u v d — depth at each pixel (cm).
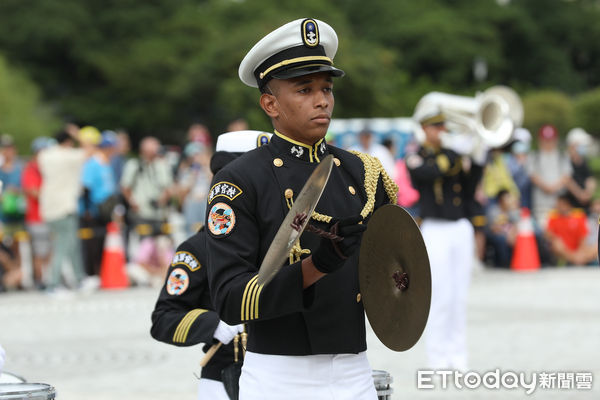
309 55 722
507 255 3441
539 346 1961
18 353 2020
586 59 15962
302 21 723
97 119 11631
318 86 725
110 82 11706
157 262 3131
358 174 761
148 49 11531
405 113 9625
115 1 12175
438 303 1711
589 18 15700
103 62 11556
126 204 3116
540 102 10919
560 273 3309
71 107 11569
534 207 3500
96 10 12200
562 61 14888
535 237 3431
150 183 3109
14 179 3180
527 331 2145
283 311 668
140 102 11700
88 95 11831
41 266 3081
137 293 2969
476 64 12875
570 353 1877
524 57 14775
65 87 12031
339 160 762
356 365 736
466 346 1920
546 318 2327
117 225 3072
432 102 1736
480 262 3375
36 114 9581
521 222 3409
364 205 754
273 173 727
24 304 2775
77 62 11744
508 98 2019
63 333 2266
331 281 716
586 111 11100
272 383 720
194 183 3092
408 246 694
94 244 3088
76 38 11650
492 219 3422
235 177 722
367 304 732
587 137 3528
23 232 3117
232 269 704
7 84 9244
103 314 2561
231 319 693
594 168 8494
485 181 3400
